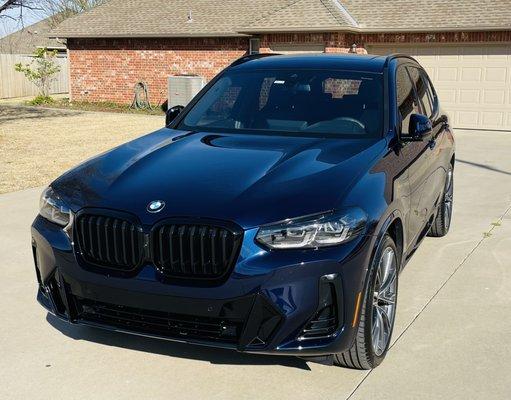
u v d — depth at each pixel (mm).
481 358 3959
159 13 22703
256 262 3225
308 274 3236
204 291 3256
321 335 3324
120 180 3783
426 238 6664
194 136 4602
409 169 4438
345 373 3746
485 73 16516
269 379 3670
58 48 34281
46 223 3822
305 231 3281
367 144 4238
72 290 3627
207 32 20156
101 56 22734
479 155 12266
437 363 3889
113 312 3576
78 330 4324
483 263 5828
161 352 3986
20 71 28188
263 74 5262
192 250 3312
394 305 4070
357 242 3373
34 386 3609
